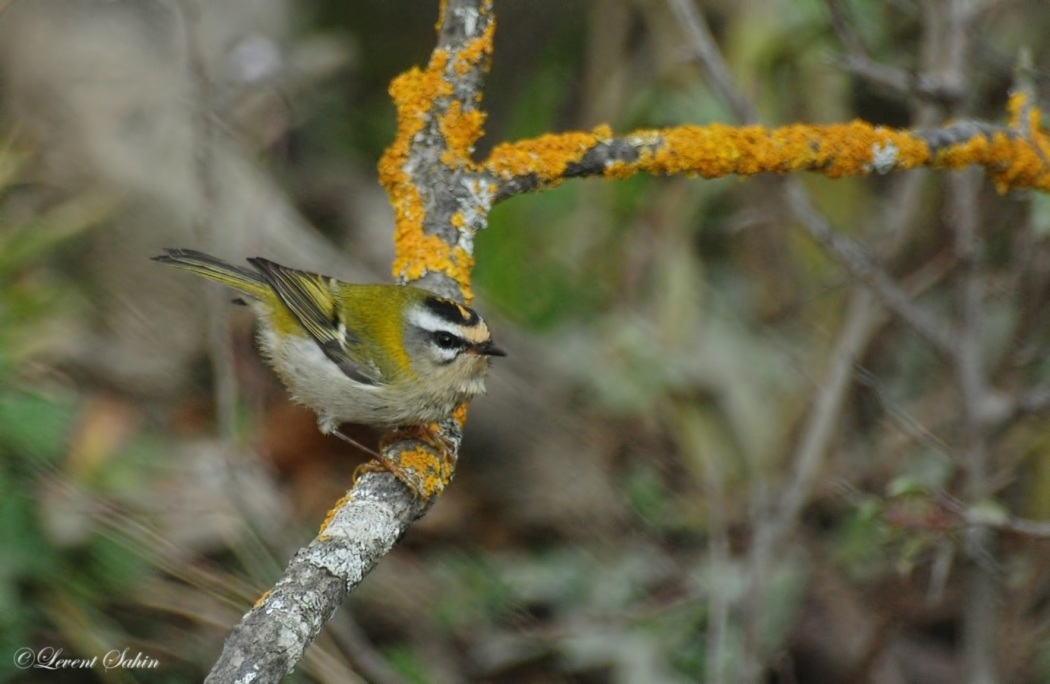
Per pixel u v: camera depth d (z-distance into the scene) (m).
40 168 12.04
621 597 11.81
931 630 12.09
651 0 14.06
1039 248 11.35
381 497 7.66
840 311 13.09
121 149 12.48
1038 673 10.87
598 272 13.66
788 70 13.27
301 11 15.38
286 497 11.64
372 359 8.96
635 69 14.45
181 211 12.33
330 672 10.25
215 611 10.30
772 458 12.52
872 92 13.51
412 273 9.03
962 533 10.21
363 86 15.41
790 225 13.05
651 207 13.95
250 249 12.74
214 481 11.11
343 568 6.91
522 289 13.48
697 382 12.93
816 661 11.76
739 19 13.57
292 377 9.61
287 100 14.06
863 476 11.93
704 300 13.50
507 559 12.06
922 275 12.12
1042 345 11.79
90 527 10.10
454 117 9.00
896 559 11.20
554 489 12.43
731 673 11.20
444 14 9.05
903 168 8.91
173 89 12.88
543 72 15.02
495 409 12.56
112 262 12.12
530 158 8.91
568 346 13.18
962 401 10.48
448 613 11.47
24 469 9.98
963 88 9.96
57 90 12.53
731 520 12.30
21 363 10.56
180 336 11.98
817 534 12.02
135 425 11.20
